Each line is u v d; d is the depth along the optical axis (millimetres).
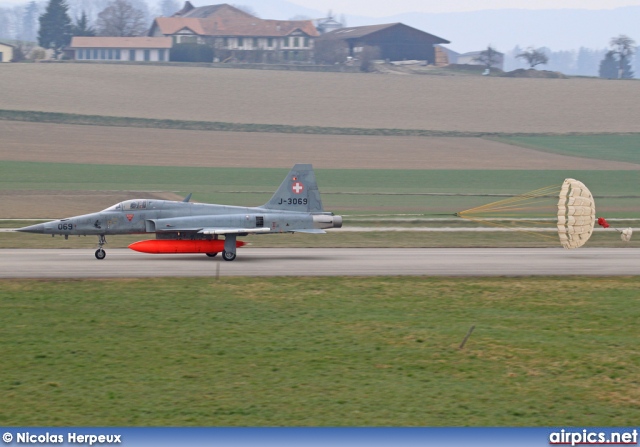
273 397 65062
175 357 75188
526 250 148125
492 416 61656
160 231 129625
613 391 67562
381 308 95438
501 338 82938
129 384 67750
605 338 83438
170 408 62438
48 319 87875
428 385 68438
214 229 127875
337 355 76500
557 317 92125
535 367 73688
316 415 61281
